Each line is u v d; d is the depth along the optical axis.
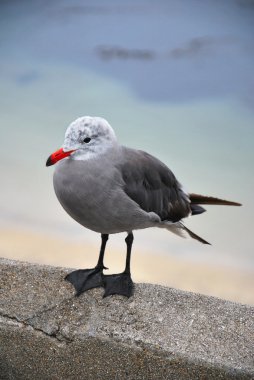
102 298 7.87
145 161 8.16
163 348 7.30
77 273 8.16
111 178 7.65
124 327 7.53
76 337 7.56
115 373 7.55
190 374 7.24
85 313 7.72
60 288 7.98
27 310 7.75
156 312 7.70
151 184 8.14
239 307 7.86
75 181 7.61
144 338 7.39
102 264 8.32
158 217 8.23
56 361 7.69
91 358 7.56
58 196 7.82
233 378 7.10
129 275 8.22
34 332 7.66
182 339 7.39
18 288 7.95
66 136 7.66
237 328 7.56
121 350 7.43
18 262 8.32
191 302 7.86
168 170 8.50
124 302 7.82
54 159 7.61
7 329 7.72
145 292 7.98
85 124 7.62
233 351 7.28
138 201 7.99
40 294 7.91
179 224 8.78
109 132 7.73
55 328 7.63
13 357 7.84
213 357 7.20
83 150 7.62
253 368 7.10
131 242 8.37
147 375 7.43
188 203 8.88
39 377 7.84
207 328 7.53
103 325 7.56
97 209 7.73
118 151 7.88
